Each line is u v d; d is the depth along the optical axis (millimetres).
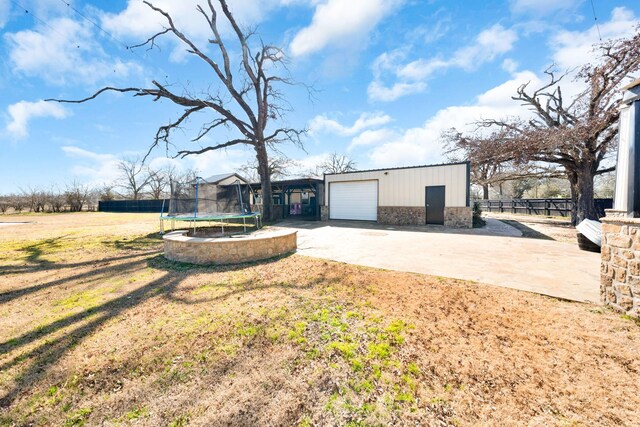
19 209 29031
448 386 1830
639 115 2779
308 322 2805
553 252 6059
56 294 3795
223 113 13547
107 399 1784
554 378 1879
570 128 9711
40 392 1861
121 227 12844
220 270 4918
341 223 13352
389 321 2785
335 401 1725
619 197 3145
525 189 25453
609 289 2998
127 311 3188
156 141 13445
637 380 1842
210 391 1834
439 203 11758
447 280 4078
